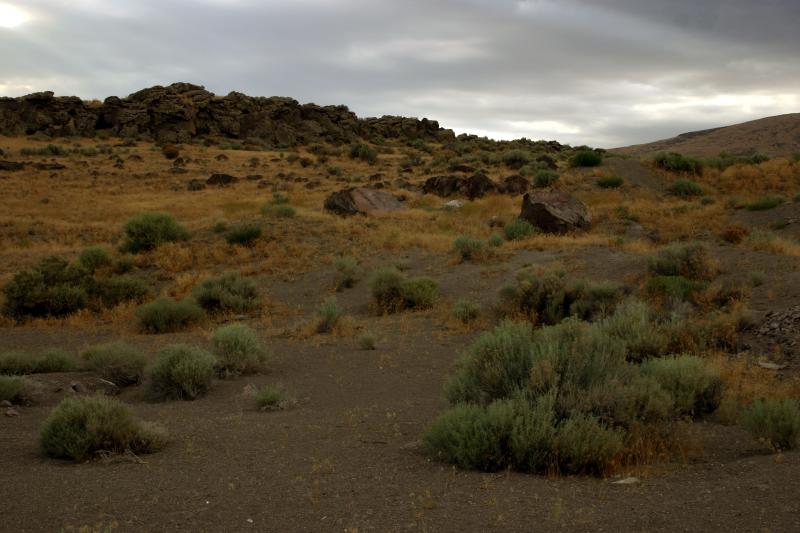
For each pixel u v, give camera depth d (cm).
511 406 632
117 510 506
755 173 4419
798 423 654
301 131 9900
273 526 469
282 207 3500
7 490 563
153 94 9181
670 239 2739
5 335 1838
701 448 653
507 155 6581
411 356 1371
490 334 802
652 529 433
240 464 646
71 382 1170
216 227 3139
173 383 1080
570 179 4350
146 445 709
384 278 2062
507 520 462
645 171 4534
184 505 517
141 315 1867
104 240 3441
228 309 2094
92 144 7944
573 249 2450
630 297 1595
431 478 579
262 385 1150
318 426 823
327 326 1736
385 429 798
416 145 9894
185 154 7512
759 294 1547
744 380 945
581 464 586
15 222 3738
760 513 449
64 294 2134
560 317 1652
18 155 6812
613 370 733
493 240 2717
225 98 9569
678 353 1131
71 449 674
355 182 5766
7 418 923
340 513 492
